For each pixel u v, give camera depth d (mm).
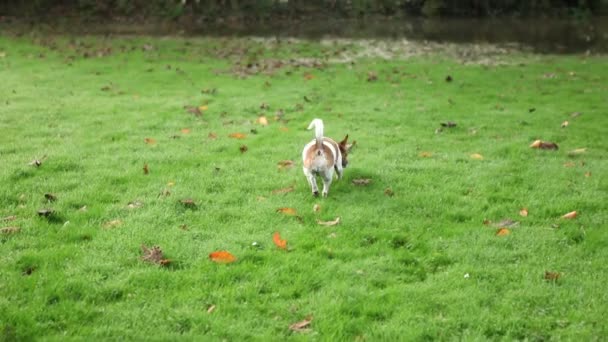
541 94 14445
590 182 8625
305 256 6402
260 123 11648
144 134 10781
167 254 6359
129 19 29172
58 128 10977
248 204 7805
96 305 5453
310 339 4984
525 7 31547
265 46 21969
